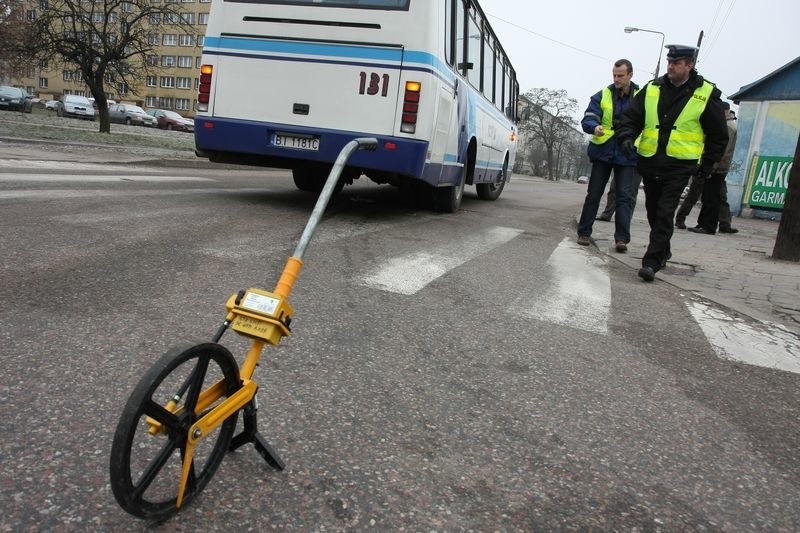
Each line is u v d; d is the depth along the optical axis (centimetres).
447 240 662
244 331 180
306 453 213
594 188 720
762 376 332
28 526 165
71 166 1072
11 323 301
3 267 390
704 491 214
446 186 895
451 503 194
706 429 262
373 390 267
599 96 696
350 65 689
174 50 9019
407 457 218
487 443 233
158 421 157
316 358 295
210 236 543
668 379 314
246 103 723
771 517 203
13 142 1493
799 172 705
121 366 265
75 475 188
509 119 1380
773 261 714
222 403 177
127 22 2541
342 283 433
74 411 225
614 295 481
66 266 405
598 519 193
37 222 527
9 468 188
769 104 1515
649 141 549
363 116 691
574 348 346
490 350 330
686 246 804
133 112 4706
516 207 1256
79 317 318
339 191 1079
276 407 243
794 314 471
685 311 453
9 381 243
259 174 1463
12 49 2622
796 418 282
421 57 675
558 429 249
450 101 779
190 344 160
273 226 628
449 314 386
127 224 558
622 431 253
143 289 374
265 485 193
